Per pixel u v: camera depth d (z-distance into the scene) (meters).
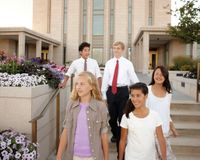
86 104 3.00
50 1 39.41
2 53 7.23
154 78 3.85
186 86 10.18
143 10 37.41
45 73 5.71
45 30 39.31
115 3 37.62
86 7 38.31
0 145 3.79
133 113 3.19
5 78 4.77
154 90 3.87
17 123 4.46
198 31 8.93
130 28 37.75
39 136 4.82
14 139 3.93
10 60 6.27
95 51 38.06
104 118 3.00
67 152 3.02
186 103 7.30
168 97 3.85
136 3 37.41
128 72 5.23
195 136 6.15
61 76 6.20
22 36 24.02
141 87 3.14
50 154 5.62
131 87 3.19
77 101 3.03
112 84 5.22
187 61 21.16
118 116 5.28
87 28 38.09
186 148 5.60
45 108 4.68
